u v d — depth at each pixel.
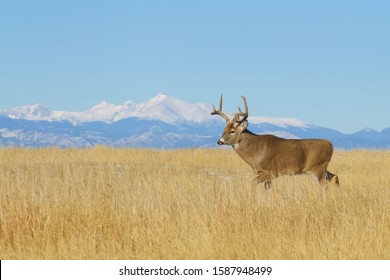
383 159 62.38
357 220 26.64
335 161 63.06
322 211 28.41
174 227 26.67
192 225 26.52
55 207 28.20
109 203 29.14
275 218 27.34
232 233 25.64
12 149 60.03
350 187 35.69
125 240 25.66
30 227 26.41
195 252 23.89
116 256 24.08
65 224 26.80
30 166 50.00
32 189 30.28
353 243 23.81
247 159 43.88
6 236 25.91
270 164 43.28
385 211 28.20
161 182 35.88
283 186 34.28
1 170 45.34
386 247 23.86
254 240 24.64
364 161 61.44
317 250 23.55
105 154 62.09
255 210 28.30
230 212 27.86
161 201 30.09
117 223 27.20
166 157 62.72
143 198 30.86
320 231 25.91
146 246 24.77
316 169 43.53
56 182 34.09
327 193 31.98
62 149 65.50
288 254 23.53
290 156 43.25
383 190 34.41
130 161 59.25
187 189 34.34
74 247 24.17
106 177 41.84
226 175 51.69
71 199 29.31
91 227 26.83
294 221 27.05
